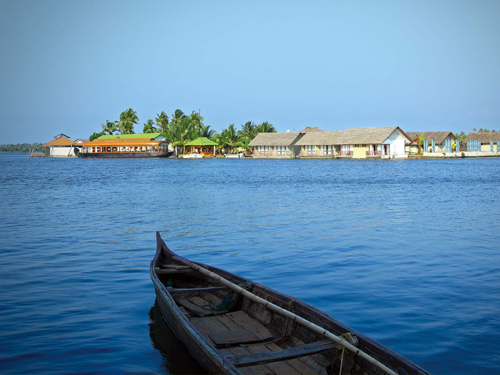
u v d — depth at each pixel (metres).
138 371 7.64
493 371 7.51
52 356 8.16
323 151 103.38
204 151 135.00
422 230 19.81
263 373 6.79
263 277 12.80
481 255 15.14
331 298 10.95
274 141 110.19
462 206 27.94
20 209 27.34
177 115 134.50
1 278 12.80
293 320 8.04
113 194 36.09
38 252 15.98
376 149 95.75
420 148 113.31
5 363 7.93
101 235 19.08
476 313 9.88
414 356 8.02
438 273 13.04
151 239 18.23
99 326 9.45
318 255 15.32
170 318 8.96
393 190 38.28
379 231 19.62
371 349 6.57
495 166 77.56
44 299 11.07
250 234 19.09
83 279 12.73
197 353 7.42
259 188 40.44
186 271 11.30
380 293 11.29
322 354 7.23
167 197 33.66
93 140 144.38
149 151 125.31
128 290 11.77
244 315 9.23
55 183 47.72
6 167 87.31
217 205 28.73
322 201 30.72
